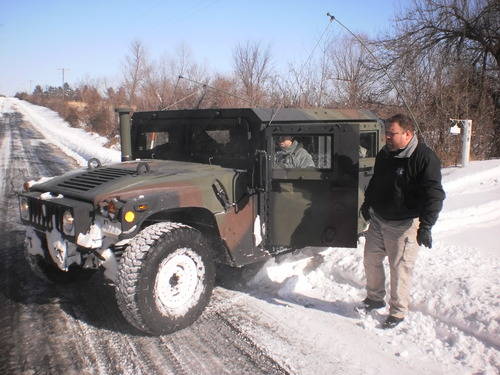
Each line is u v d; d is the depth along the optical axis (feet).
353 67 41.29
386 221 11.69
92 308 13.61
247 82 43.91
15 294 14.61
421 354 10.78
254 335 11.84
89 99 127.24
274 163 14.02
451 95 38.83
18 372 10.25
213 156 15.05
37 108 215.51
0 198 30.71
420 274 13.98
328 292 14.33
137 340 11.69
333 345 11.27
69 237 12.02
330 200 13.66
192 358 10.81
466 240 17.60
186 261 12.10
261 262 16.26
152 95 63.87
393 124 11.07
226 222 13.30
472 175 28.45
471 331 11.27
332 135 13.37
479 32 46.88
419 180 11.00
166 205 11.98
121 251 12.25
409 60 44.11
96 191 12.02
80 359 10.80
